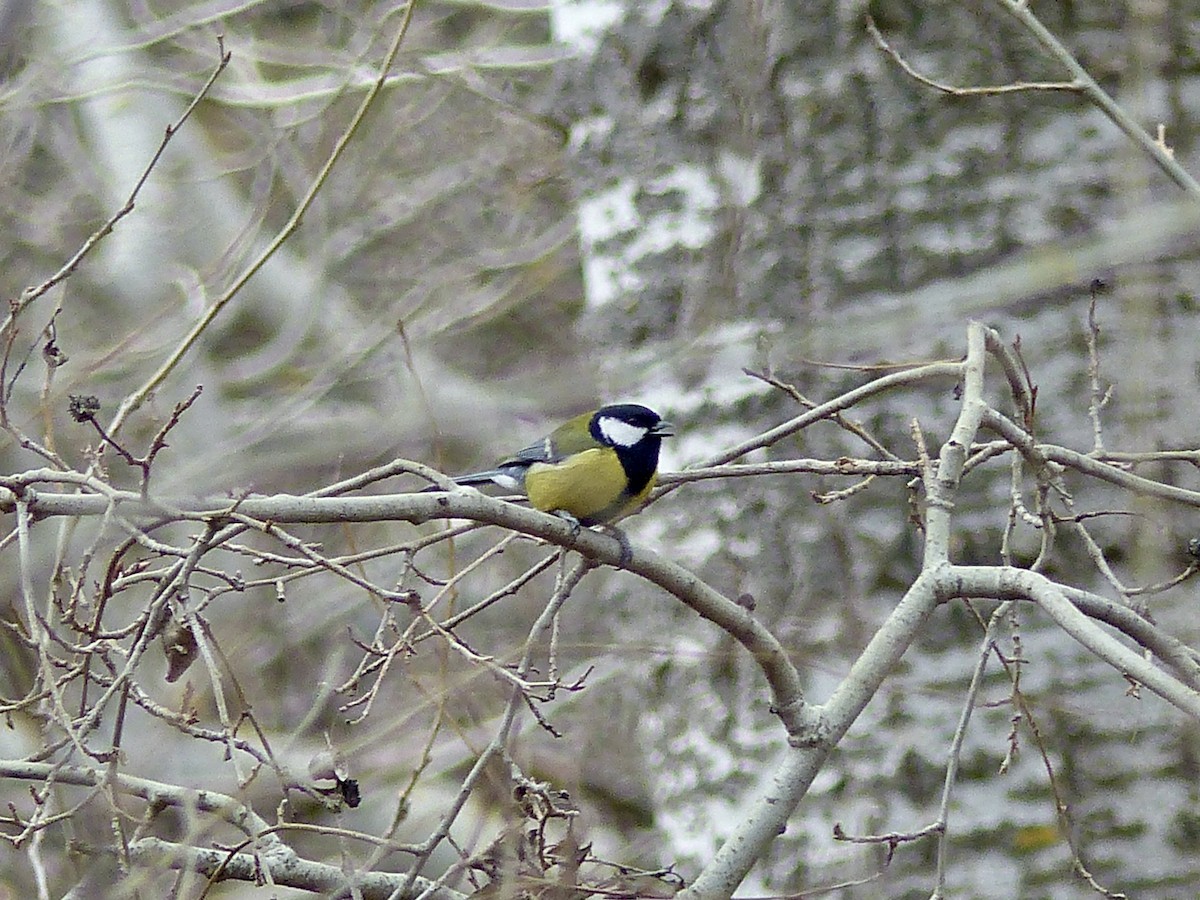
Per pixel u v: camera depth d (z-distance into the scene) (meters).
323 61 21.81
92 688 13.05
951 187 10.70
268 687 16.03
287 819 9.77
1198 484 9.85
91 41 20.02
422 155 23.11
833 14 11.23
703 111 11.85
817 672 10.69
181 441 17.38
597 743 14.84
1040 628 10.33
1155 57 9.84
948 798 8.11
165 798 8.34
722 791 11.28
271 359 20.16
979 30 10.84
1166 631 9.85
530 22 24.78
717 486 11.38
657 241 11.95
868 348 9.73
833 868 10.47
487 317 20.55
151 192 21.19
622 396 12.05
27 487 7.49
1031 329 10.47
